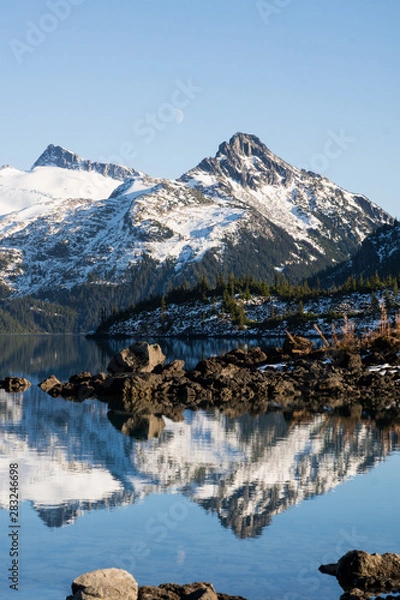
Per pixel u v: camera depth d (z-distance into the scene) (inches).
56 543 1127.0
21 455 1729.8
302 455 1720.0
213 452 1764.3
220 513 1269.7
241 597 929.5
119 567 1037.8
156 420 2309.3
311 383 3208.7
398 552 1091.3
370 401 2797.7
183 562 1054.4
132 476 1519.4
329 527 1193.4
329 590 964.6
